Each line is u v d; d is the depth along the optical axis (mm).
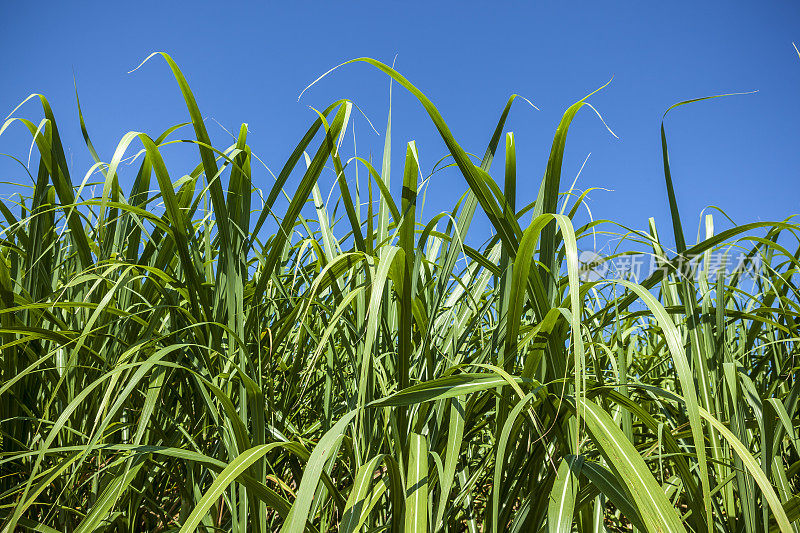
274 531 1144
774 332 1284
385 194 952
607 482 701
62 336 898
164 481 1198
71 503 1031
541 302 814
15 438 1018
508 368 841
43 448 697
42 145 973
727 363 950
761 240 1030
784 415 858
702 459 583
